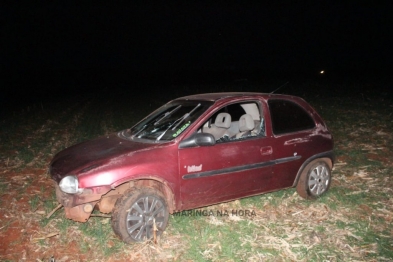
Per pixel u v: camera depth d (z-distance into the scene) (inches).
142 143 195.6
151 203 182.7
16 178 278.1
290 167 221.0
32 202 228.2
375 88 786.8
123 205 176.2
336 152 329.1
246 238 190.1
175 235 191.9
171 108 223.0
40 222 207.0
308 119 232.7
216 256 174.2
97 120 541.3
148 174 179.2
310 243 185.3
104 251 176.4
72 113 622.5
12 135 429.7
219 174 196.1
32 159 326.6
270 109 216.1
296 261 171.0
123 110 651.5
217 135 217.9
